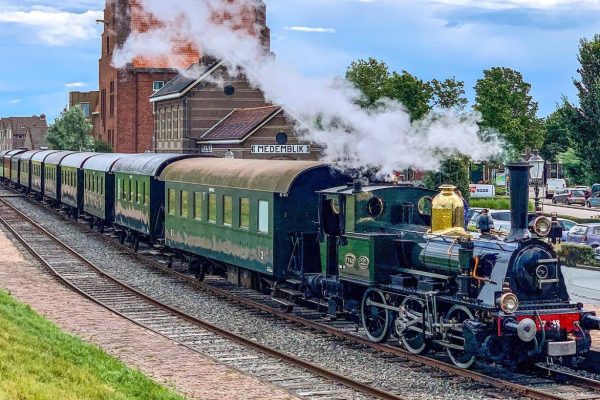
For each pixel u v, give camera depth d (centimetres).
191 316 2258
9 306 2011
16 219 5109
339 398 1490
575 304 1655
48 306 2364
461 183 4147
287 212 2333
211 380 1593
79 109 9144
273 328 2161
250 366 1745
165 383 1561
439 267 1759
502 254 1634
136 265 3341
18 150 8600
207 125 6300
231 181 2628
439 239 1788
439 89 5038
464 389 1570
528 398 1497
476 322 1623
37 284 2780
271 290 2491
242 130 5584
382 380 1634
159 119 7019
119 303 2508
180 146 6384
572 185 8900
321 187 2348
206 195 2842
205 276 3117
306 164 2358
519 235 1655
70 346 1711
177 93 6281
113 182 4266
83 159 4928
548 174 9238
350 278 2023
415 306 1842
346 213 2044
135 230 3681
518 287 1617
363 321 1992
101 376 1491
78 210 5075
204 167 2945
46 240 4084
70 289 2741
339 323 2220
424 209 2009
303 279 2266
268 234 2361
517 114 6225
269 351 1853
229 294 2617
